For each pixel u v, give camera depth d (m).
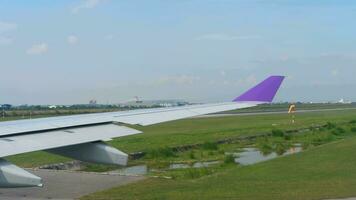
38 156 22.39
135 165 21.22
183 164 21.50
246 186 14.12
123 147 26.62
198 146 27.92
